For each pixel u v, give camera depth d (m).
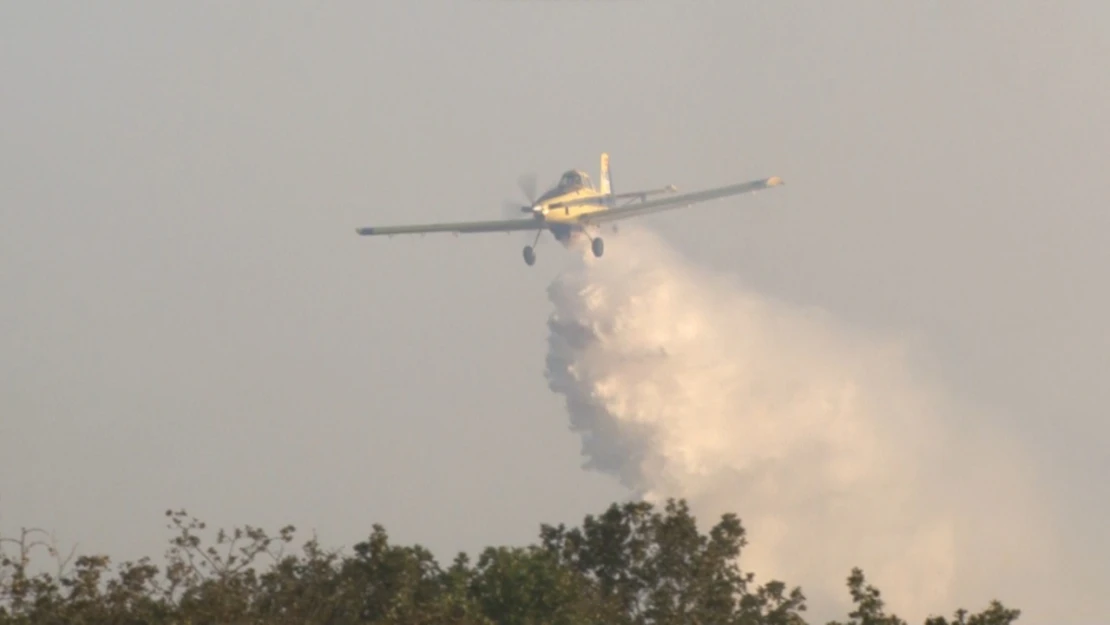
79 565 93.12
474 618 93.56
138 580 94.44
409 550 102.19
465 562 102.00
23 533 92.88
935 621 101.25
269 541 99.31
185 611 91.06
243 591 95.31
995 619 101.69
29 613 90.31
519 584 97.94
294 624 94.88
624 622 101.88
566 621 97.44
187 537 97.50
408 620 93.69
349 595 98.50
